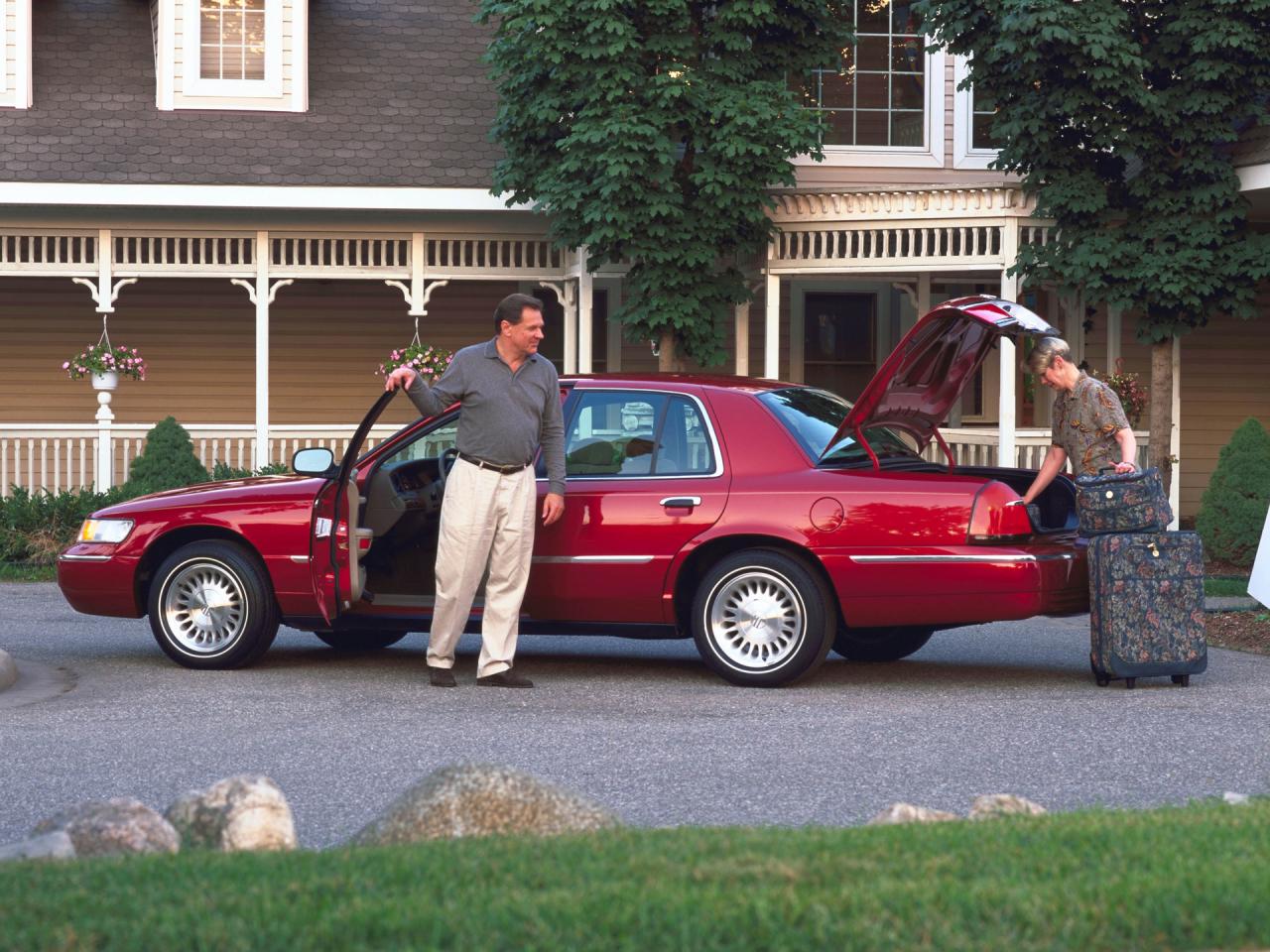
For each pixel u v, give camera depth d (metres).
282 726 8.55
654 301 17.02
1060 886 4.40
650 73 17.30
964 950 3.92
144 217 19.08
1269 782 7.09
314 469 9.98
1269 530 12.28
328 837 6.28
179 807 5.45
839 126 20.22
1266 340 22.14
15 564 17.28
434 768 7.48
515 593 9.88
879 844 4.96
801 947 3.93
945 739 8.11
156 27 20.52
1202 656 9.78
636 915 4.14
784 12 17.73
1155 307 16.70
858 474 9.76
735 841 5.06
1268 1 15.94
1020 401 21.02
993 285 21.36
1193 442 22.03
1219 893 4.28
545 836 5.25
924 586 9.51
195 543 10.61
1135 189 16.48
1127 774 7.26
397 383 9.38
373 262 19.69
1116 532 9.73
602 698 9.45
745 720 8.68
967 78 16.98
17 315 21.06
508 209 18.95
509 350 9.64
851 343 21.97
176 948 3.91
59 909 4.21
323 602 10.07
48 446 21.38
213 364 21.45
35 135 18.88
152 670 10.55
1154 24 16.80
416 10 21.70
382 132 19.61
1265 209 18.55
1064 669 10.73
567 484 10.14
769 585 9.80
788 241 18.50
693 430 10.09
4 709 9.09
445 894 4.38
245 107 19.75
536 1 16.52
